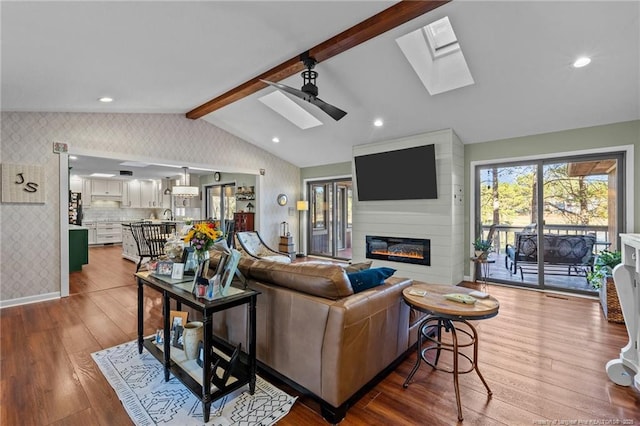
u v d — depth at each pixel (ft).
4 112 11.87
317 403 6.17
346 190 23.86
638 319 6.37
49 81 9.39
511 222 15.24
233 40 8.66
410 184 15.96
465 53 9.99
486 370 7.38
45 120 12.80
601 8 7.48
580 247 13.58
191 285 6.91
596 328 9.93
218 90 13.62
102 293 13.80
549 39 8.74
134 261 21.36
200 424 5.48
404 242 16.51
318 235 24.99
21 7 5.47
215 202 31.30
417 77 11.69
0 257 11.87
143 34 7.41
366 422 5.58
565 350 8.41
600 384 6.79
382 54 10.73
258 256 16.53
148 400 6.15
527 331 9.70
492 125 14.01
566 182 13.78
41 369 7.27
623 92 10.62
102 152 14.42
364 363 6.18
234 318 7.77
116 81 10.41
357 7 7.77
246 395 6.37
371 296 6.35
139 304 8.05
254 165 21.75
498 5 7.94
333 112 10.43
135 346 8.51
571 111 12.10
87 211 31.19
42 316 10.84
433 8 7.60
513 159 14.75
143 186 33.88
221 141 19.52
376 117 14.90
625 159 12.27
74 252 18.25
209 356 5.54
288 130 18.70
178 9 6.56
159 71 10.12
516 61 9.89
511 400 6.23
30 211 12.48
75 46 7.43
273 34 8.69
